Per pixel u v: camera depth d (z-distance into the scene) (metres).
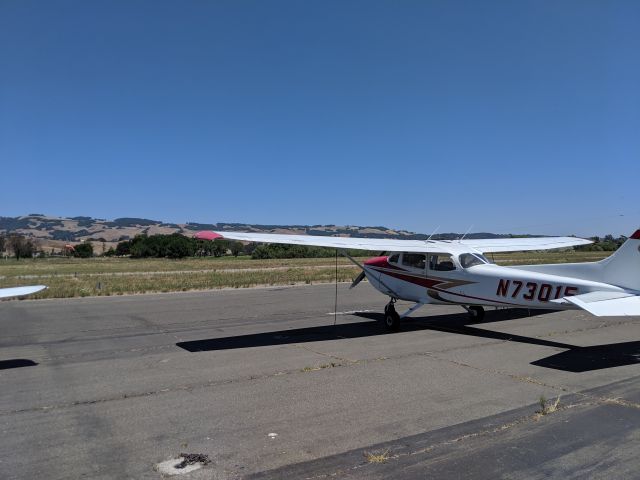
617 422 5.01
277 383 6.51
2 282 24.55
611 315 7.36
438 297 10.69
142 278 26.88
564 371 7.07
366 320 12.14
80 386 6.45
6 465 4.09
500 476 3.88
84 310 14.29
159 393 6.11
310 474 3.93
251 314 13.30
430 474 3.91
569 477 3.87
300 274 28.55
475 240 13.47
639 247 8.45
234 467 4.05
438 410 5.39
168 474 3.94
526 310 13.42
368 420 5.10
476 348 8.72
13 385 6.53
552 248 13.57
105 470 4.00
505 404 5.60
